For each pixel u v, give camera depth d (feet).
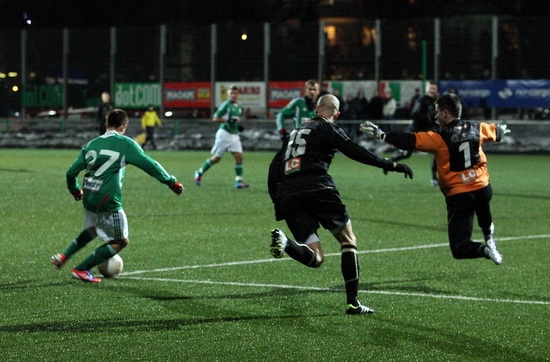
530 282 45.85
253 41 192.24
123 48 200.23
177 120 197.77
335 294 42.42
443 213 77.51
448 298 41.65
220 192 96.12
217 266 50.11
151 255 54.03
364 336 34.37
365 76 187.21
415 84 184.75
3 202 84.33
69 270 48.57
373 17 238.68
